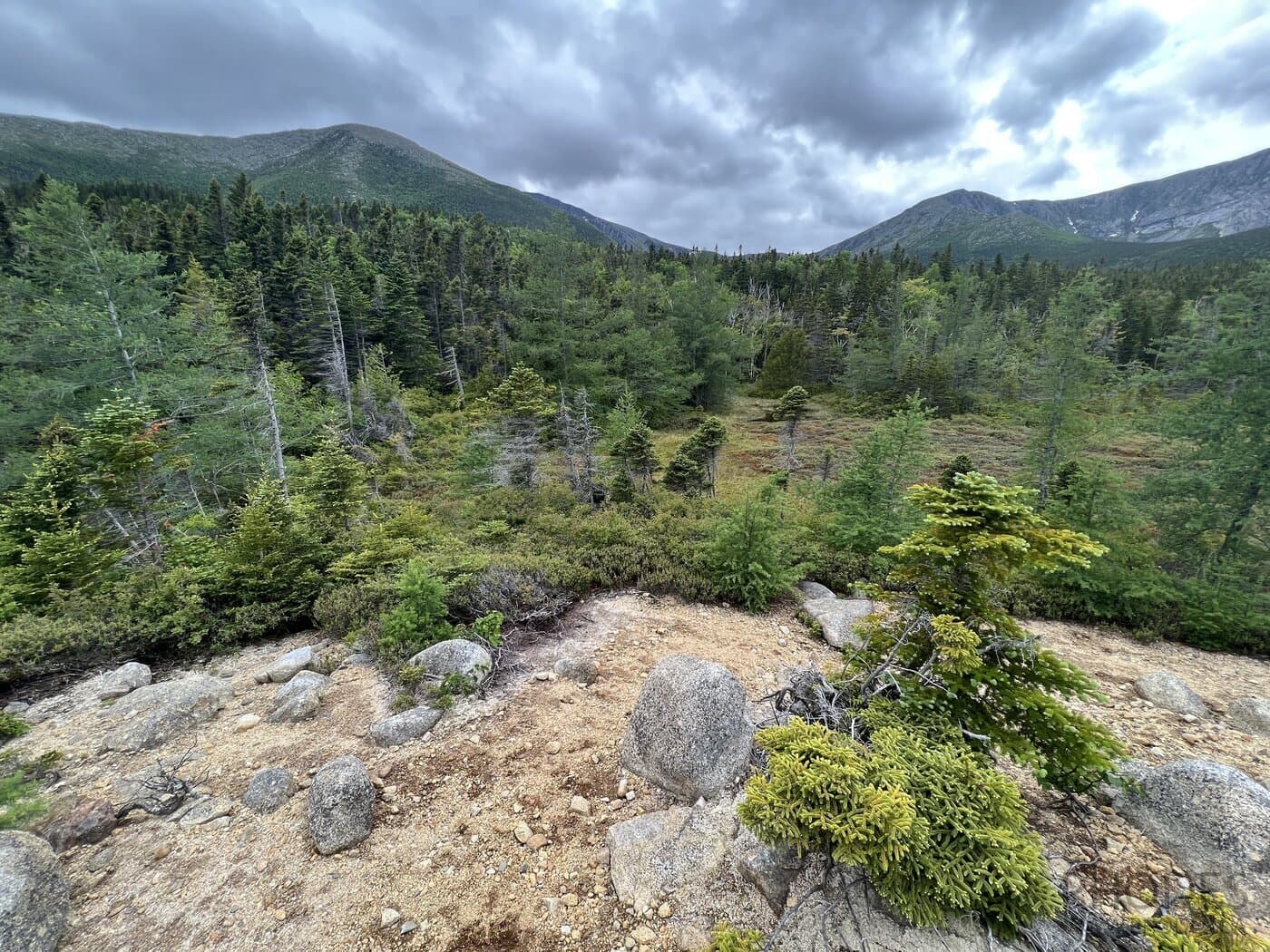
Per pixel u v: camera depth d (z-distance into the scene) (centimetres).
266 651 701
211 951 293
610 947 294
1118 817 376
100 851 360
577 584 842
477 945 299
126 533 993
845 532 1041
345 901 323
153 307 2084
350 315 3422
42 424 1819
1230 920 230
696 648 671
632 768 434
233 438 1995
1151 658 741
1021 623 850
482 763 449
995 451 2411
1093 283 1327
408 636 629
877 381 3825
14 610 711
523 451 1680
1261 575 868
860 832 232
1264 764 473
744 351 3794
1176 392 1149
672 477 1600
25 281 1988
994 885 229
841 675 405
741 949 254
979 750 333
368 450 2353
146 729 483
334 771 393
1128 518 930
